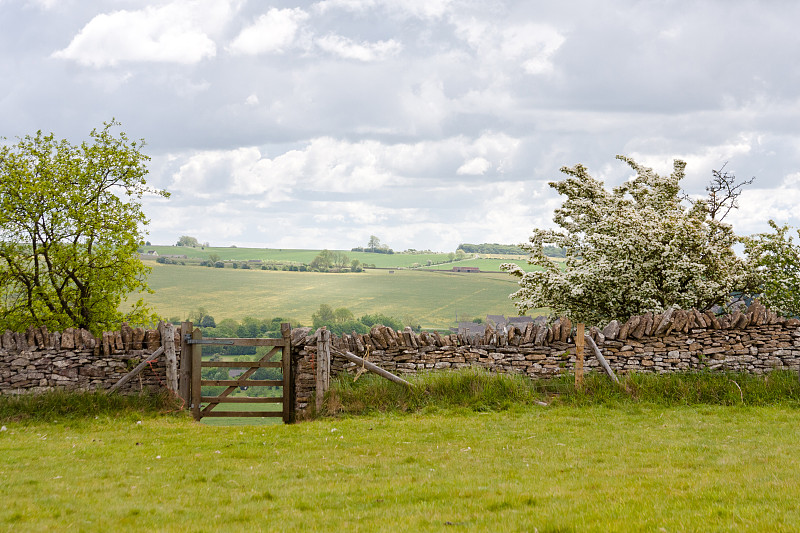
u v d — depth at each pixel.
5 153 24.48
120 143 26.19
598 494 7.52
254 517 6.99
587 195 25.83
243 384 16.09
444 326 112.19
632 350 16.64
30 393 15.34
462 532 6.12
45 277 24.77
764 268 22.92
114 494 8.18
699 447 10.88
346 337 16.47
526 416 14.38
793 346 16.53
